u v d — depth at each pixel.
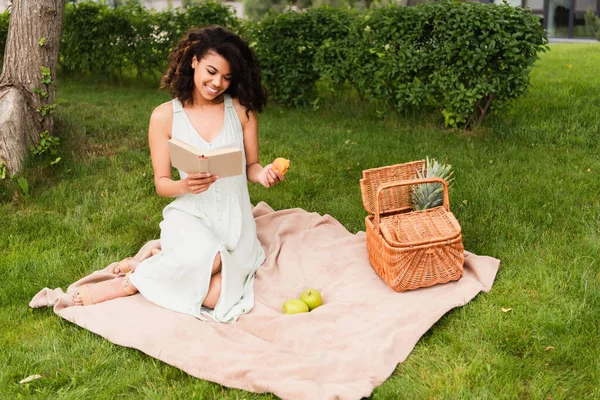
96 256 4.21
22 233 4.51
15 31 5.36
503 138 6.35
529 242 4.15
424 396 2.83
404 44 6.62
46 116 5.54
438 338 3.24
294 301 3.50
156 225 4.62
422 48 6.56
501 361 3.00
